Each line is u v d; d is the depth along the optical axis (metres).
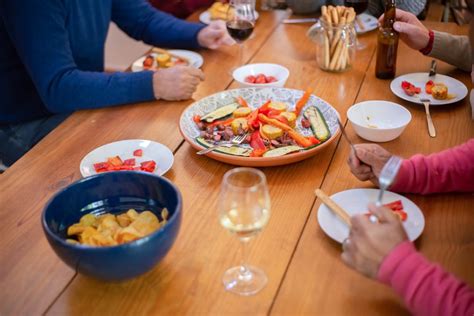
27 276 0.96
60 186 1.22
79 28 1.87
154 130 1.45
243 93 1.55
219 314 0.87
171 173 1.25
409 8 2.25
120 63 3.69
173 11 2.54
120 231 0.92
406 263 0.82
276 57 1.90
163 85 1.59
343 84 1.69
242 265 0.95
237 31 1.78
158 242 0.86
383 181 0.92
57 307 0.90
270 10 2.37
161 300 0.90
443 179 1.13
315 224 1.07
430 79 1.66
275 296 0.90
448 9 2.63
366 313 0.86
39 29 1.65
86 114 1.56
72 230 0.96
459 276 0.93
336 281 0.93
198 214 1.10
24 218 1.11
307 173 1.24
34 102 2.02
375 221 0.88
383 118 1.43
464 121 1.46
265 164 1.23
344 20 1.72
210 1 2.51
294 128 1.40
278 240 1.02
